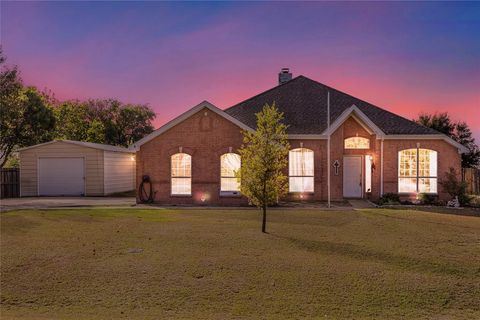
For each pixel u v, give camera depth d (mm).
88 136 45375
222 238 11805
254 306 6801
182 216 16359
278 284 7828
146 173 21188
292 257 9672
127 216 16391
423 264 9125
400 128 22406
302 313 6520
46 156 26688
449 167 21531
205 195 20859
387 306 6824
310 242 11258
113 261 9367
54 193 26609
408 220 15031
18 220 15281
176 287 7684
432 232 12695
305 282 7926
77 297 7230
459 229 13195
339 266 8938
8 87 28672
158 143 21156
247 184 12938
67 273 8508
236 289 7574
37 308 6754
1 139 31234
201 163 20938
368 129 21766
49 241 11492
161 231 12945
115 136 49969
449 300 7102
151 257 9695
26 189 26656
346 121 22141
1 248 10625
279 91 25641
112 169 27781
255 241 11398
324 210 17938
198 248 10578
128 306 6809
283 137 13469
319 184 21578
